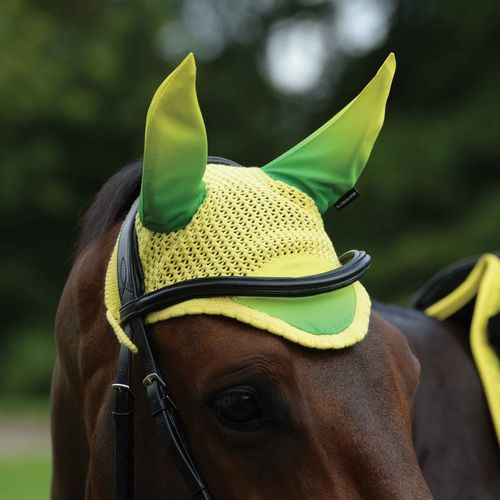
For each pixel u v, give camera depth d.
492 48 17.88
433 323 3.05
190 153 1.96
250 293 1.91
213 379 1.85
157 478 2.01
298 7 22.94
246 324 1.89
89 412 2.27
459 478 2.70
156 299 2.00
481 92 17.28
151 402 1.96
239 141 21.03
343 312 1.95
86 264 2.41
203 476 1.90
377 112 2.20
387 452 1.81
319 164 2.20
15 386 18.08
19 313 19.34
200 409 1.89
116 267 2.18
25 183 19.05
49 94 19.19
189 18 23.78
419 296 3.35
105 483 2.12
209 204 2.05
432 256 15.84
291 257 1.98
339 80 21.06
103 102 19.95
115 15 20.89
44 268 19.75
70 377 2.42
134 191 2.49
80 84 19.81
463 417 2.80
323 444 1.79
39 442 12.12
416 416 2.76
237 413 1.81
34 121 19.30
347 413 1.82
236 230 2.00
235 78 22.38
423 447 2.71
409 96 18.67
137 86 20.17
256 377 1.82
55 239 19.86
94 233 2.49
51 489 2.73
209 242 2.00
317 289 1.93
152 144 1.93
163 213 2.01
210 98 21.06
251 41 23.38
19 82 19.02
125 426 2.04
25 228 19.72
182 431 1.94
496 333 2.91
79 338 2.35
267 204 2.06
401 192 16.70
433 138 16.83
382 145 17.09
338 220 17.38
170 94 1.88
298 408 1.81
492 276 2.99
